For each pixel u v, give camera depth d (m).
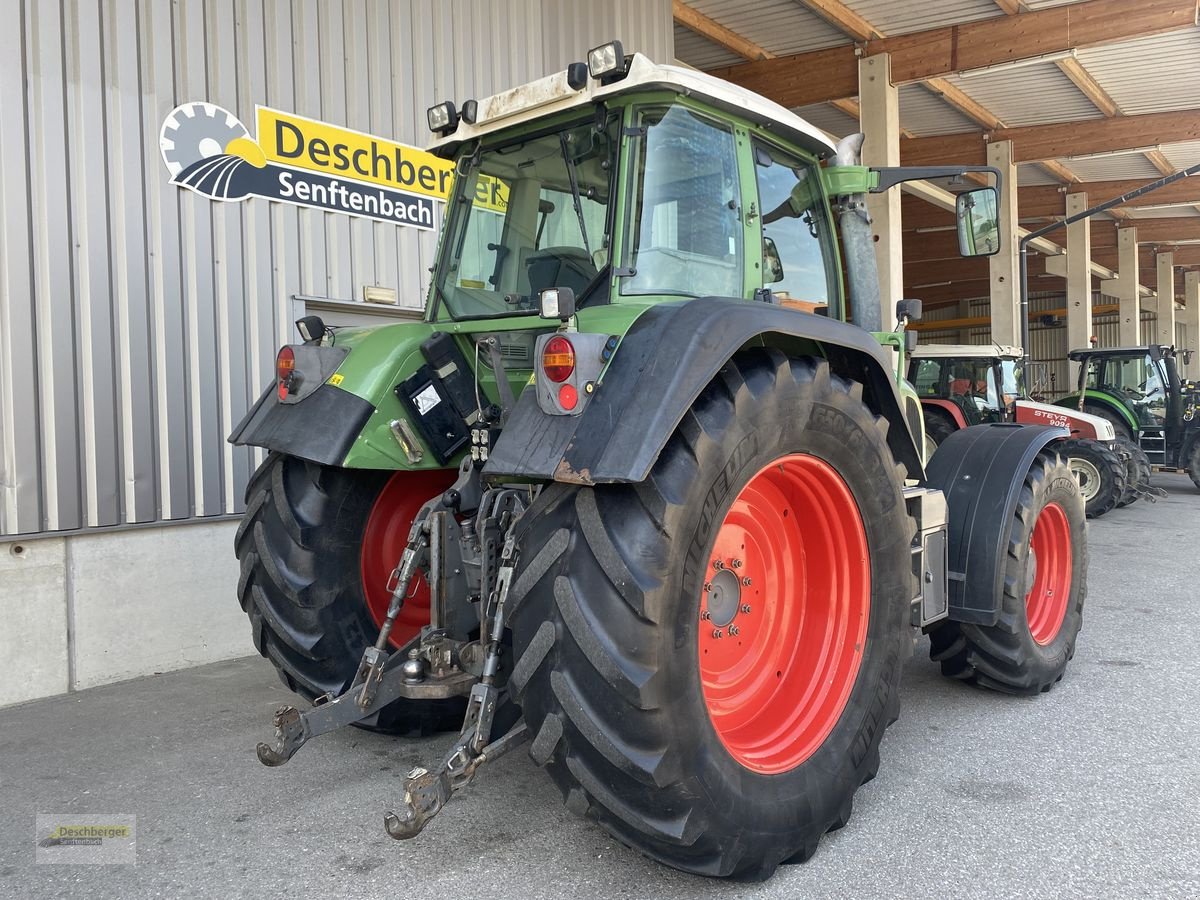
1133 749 3.20
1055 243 22.42
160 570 4.43
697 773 2.08
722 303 2.27
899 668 2.75
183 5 4.46
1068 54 9.20
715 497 2.15
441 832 2.60
